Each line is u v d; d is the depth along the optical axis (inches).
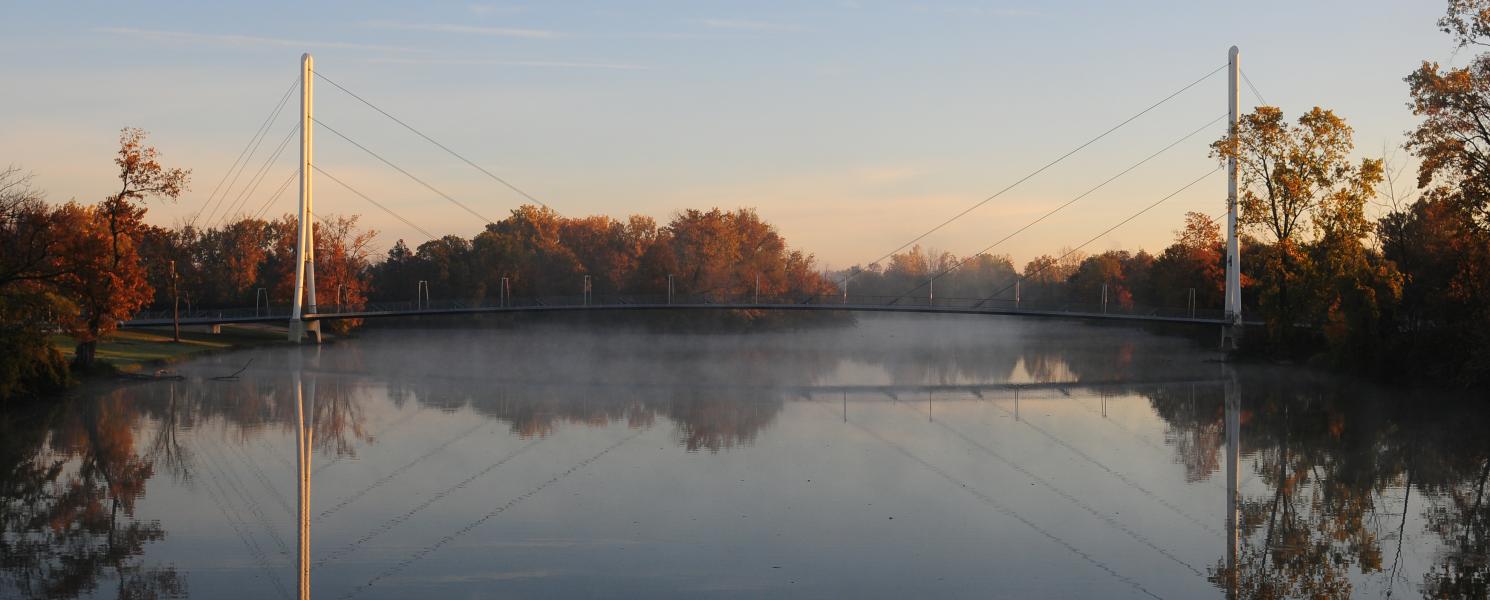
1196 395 2394.2
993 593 877.2
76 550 993.5
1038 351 4301.2
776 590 880.3
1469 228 2030.0
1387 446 1582.2
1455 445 1583.4
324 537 1042.1
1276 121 2864.2
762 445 1594.5
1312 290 2819.9
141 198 2431.1
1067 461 1460.4
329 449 1552.7
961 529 1071.6
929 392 2514.8
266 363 3299.7
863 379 2896.2
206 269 5324.8
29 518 1117.1
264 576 916.6
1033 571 935.0
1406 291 2522.1
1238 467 1417.3
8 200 2031.3
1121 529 1078.4
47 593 868.0
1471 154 1963.6
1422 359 2368.4
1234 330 3695.9
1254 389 2491.4
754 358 3767.2
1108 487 1279.5
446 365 3277.6
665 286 5733.3
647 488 1259.8
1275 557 983.0
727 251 6053.2
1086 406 2187.5
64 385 2214.6
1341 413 1980.8
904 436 1702.8
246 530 1069.1
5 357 1961.1
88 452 1520.7
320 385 2554.1
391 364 3299.7
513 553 983.0
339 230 5162.4
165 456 1489.9
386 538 1037.2
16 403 2043.6
